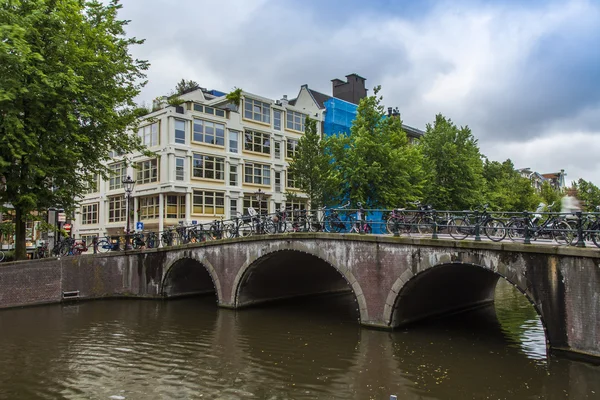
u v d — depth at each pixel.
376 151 27.16
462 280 17.80
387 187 26.97
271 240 17.78
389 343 13.22
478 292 19.88
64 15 18.38
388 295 14.49
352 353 12.22
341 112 41.09
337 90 45.66
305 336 14.23
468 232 13.96
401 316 15.12
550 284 11.23
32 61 17.66
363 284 15.05
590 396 8.99
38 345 13.17
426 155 32.25
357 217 17.06
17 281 19.28
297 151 28.72
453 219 14.03
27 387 9.80
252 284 20.02
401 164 27.48
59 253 21.53
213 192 32.75
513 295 23.92
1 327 15.59
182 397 9.17
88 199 38.84
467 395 9.15
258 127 36.03
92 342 13.53
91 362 11.52
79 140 19.58
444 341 13.46
